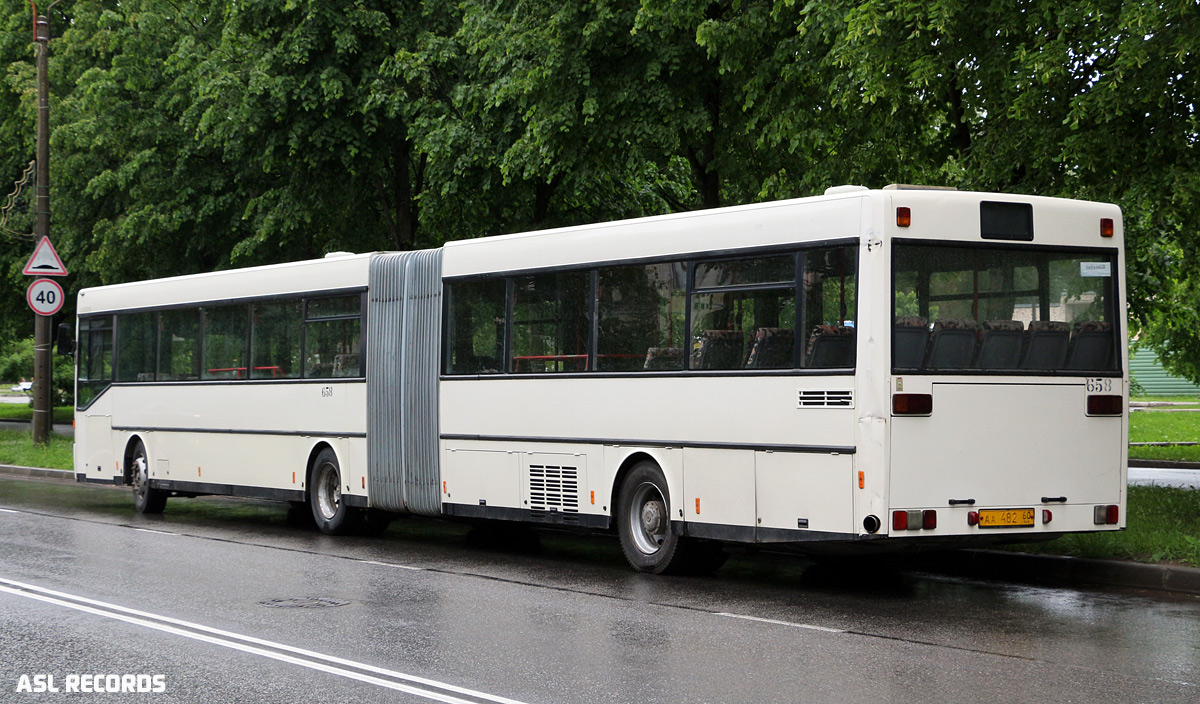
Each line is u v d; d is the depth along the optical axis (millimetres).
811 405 10500
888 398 10031
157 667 7848
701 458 11484
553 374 13086
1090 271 10852
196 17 28156
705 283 11523
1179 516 13406
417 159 26250
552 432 13078
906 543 10234
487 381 13898
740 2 17484
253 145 25094
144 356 19328
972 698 6895
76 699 7082
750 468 11016
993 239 10484
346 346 15891
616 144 19141
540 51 18750
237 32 24453
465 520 17719
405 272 15141
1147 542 11375
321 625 9266
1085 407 10734
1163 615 9523
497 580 11742
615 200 26234
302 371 16516
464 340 14281
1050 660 7895
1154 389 58625
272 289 17078
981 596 10562
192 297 18453
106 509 19375
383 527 16297
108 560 13109
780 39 17359
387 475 15195
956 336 10297
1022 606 10008
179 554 13719
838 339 10352
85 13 30844
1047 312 10672
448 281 14523
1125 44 12211
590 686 7242
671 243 11898
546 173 20922
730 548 12141
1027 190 14844
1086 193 13828
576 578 11883
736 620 9453
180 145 27641
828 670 7633
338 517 15898
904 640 8602
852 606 10102
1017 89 13570
